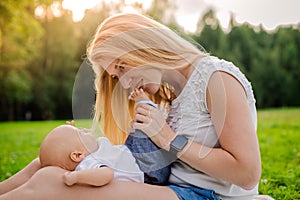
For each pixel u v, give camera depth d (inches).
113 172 82.8
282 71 726.5
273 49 732.0
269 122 409.1
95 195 81.2
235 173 80.4
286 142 261.7
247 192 89.6
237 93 83.4
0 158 236.4
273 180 156.3
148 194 81.7
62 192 81.4
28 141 329.7
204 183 85.9
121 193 81.4
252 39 722.2
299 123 385.7
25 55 812.0
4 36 718.5
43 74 941.8
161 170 87.0
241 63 708.0
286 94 725.3
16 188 86.5
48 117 947.3
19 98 893.8
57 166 88.6
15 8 529.7
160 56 86.1
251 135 80.9
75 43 925.2
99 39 88.0
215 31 646.5
